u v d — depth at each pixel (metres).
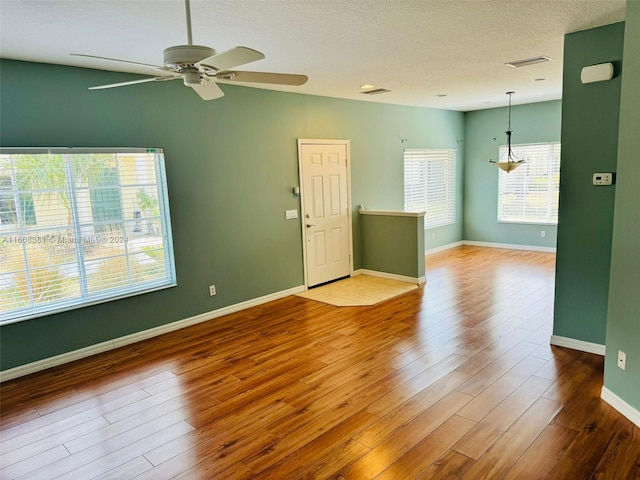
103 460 2.46
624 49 2.55
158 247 4.37
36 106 3.54
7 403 3.14
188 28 2.17
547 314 4.55
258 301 5.30
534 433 2.52
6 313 3.51
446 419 2.70
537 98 6.87
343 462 2.34
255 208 5.17
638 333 2.52
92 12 2.56
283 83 2.68
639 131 2.46
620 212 2.62
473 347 3.77
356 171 6.46
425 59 4.00
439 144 8.03
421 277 6.00
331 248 6.18
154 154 4.24
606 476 2.15
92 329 3.94
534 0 2.65
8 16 2.57
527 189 7.90
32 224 3.58
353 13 2.75
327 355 3.74
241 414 2.87
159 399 3.12
